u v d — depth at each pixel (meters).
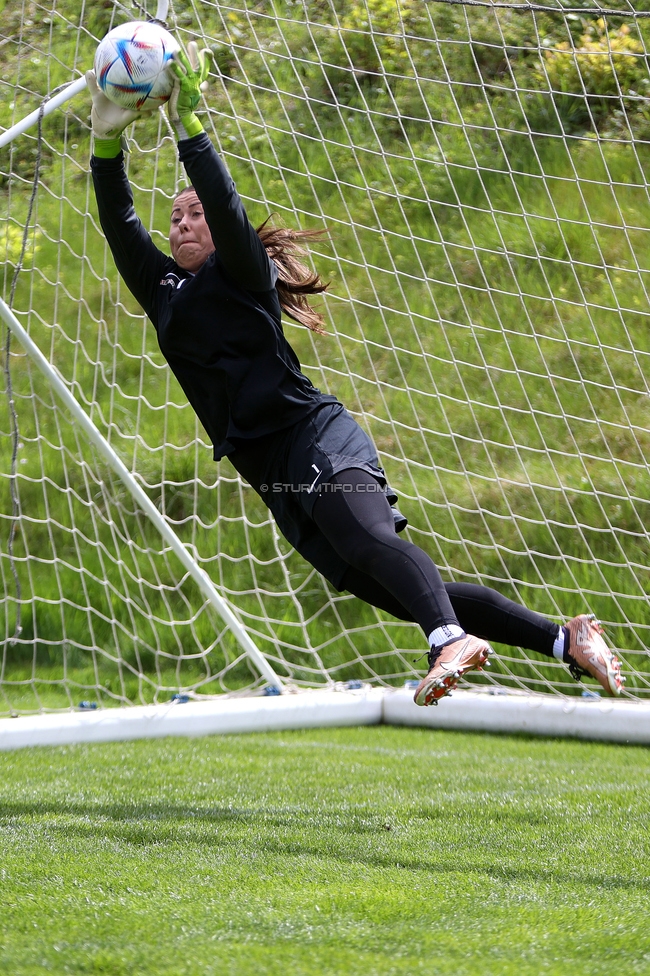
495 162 28.06
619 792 13.62
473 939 7.13
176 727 18.62
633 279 27.16
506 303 27.34
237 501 26.72
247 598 25.11
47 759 16.12
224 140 26.00
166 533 19.03
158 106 9.42
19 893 8.15
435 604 8.89
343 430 9.65
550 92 24.78
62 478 27.31
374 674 22.72
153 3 24.12
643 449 25.30
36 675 23.30
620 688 9.38
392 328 27.22
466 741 18.55
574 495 24.72
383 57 28.39
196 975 6.37
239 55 26.86
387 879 8.80
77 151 28.09
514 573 23.95
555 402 26.39
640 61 27.42
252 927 7.32
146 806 12.38
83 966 6.52
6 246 23.52
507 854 10.04
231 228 9.12
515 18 28.69
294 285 10.50
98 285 29.06
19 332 16.77
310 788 13.84
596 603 22.62
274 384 9.53
